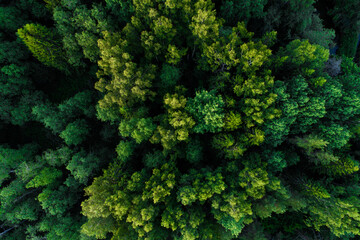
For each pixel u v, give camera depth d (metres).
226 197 21.52
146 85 23.12
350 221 21.92
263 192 21.39
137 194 22.53
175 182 22.89
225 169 24.47
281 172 27.16
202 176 23.19
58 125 27.27
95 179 23.58
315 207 23.80
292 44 23.92
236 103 23.66
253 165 23.12
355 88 23.56
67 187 27.33
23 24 27.05
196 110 22.47
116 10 24.58
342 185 26.05
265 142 24.48
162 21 20.42
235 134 24.58
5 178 26.64
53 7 25.19
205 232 22.03
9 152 26.33
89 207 20.91
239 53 22.84
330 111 23.45
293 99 21.78
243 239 24.67
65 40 24.73
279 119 21.56
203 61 24.69
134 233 21.50
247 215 22.31
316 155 24.11
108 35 22.16
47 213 25.83
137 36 24.92
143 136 23.58
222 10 26.42
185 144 26.27
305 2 26.75
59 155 26.59
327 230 26.11
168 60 24.53
